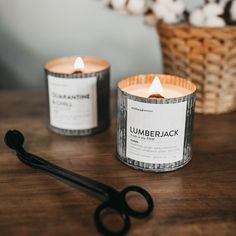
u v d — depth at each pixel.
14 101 0.61
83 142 0.47
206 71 0.50
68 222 0.32
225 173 0.40
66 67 0.52
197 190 0.36
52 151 0.44
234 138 0.48
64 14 0.65
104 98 0.48
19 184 0.37
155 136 0.38
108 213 0.32
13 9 0.64
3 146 0.45
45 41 0.67
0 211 0.33
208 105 0.54
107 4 0.52
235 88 0.53
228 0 0.51
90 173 0.39
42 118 0.54
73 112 0.46
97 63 0.53
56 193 0.36
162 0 0.49
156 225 0.31
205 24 0.49
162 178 0.39
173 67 0.52
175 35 0.49
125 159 0.41
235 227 0.31
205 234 0.30
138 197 0.35
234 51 0.48
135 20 0.66
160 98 0.37
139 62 0.69
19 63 0.68
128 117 0.39
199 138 0.48
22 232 0.30
